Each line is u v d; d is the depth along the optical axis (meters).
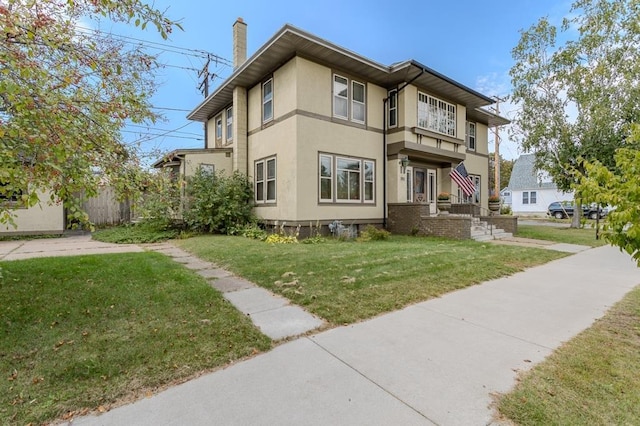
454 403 2.27
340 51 10.13
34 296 4.09
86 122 3.62
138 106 4.25
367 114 11.90
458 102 14.30
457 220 10.69
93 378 2.51
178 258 7.16
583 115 15.01
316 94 10.48
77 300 4.02
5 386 2.37
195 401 2.28
